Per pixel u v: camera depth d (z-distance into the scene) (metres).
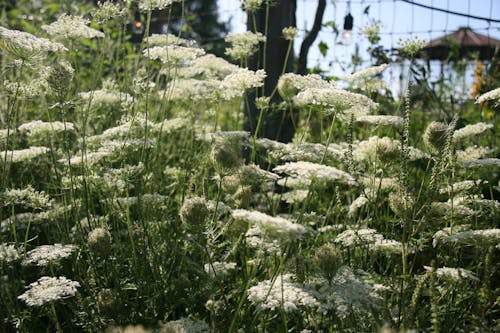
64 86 1.08
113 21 1.72
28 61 1.03
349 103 0.97
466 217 1.00
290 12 1.67
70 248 0.94
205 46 2.33
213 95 1.36
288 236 0.71
